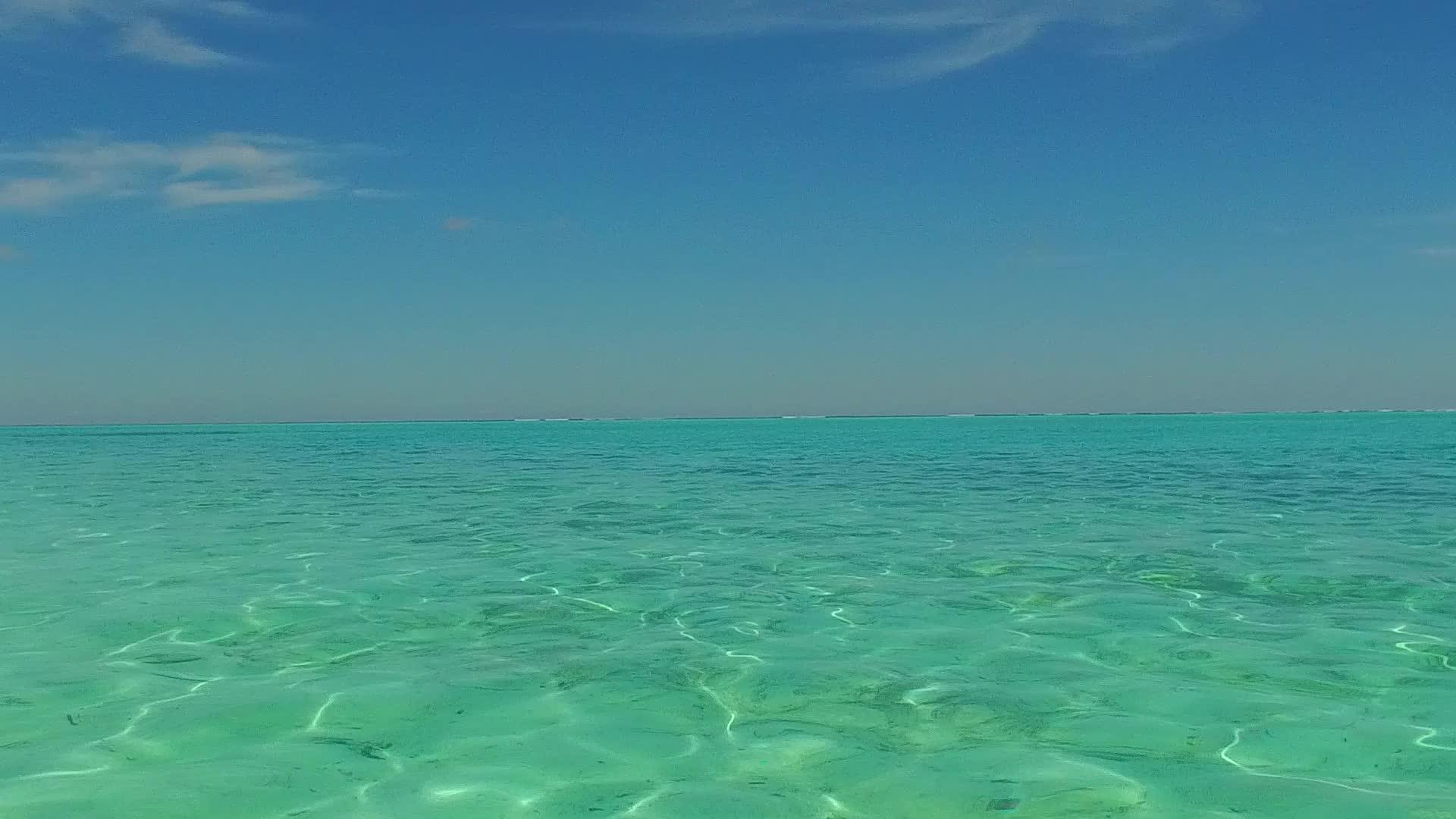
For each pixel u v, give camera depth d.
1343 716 4.62
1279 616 6.96
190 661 5.80
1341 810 3.54
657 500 16.33
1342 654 5.82
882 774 3.93
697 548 10.66
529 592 8.07
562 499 16.67
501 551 10.43
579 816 3.54
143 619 7.00
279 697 5.00
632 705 4.87
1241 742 4.28
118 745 4.29
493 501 16.30
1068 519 13.08
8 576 8.91
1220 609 7.22
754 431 72.38
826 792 3.76
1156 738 4.33
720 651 6.01
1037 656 5.84
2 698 5.00
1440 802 3.61
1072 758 4.09
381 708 4.81
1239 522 12.62
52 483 20.98
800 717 4.67
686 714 4.72
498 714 4.72
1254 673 5.40
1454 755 4.10
